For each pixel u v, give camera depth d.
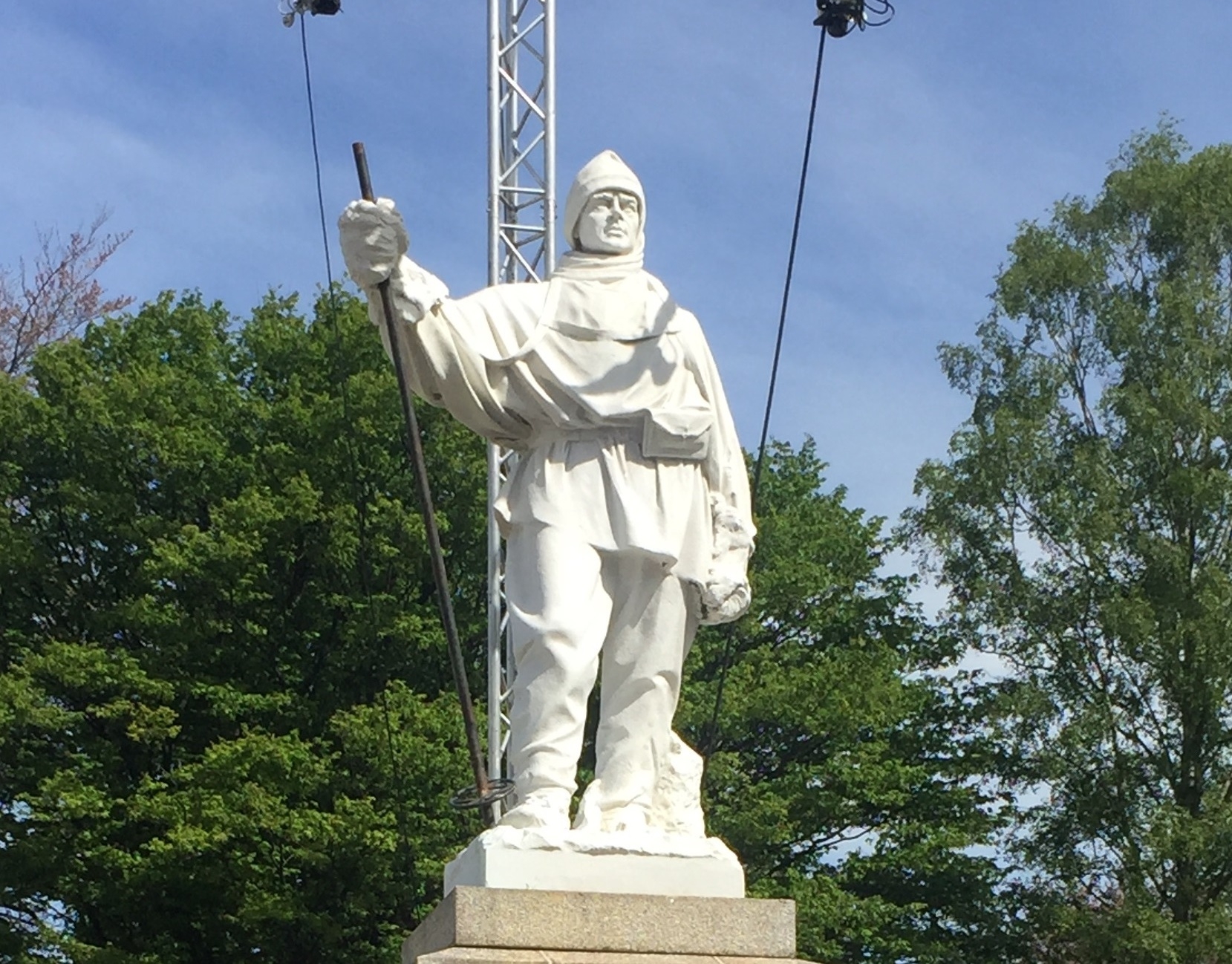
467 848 9.33
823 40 11.63
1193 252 29.84
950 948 27.44
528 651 9.66
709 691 27.73
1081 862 28.31
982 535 29.72
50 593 29.30
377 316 9.86
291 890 26.14
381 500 28.39
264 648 28.92
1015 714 28.20
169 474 29.62
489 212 20.16
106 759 27.23
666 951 8.80
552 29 20.56
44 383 29.94
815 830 28.34
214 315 32.78
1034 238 30.83
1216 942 25.45
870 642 30.78
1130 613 27.56
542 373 9.91
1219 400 29.45
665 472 9.97
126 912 26.97
